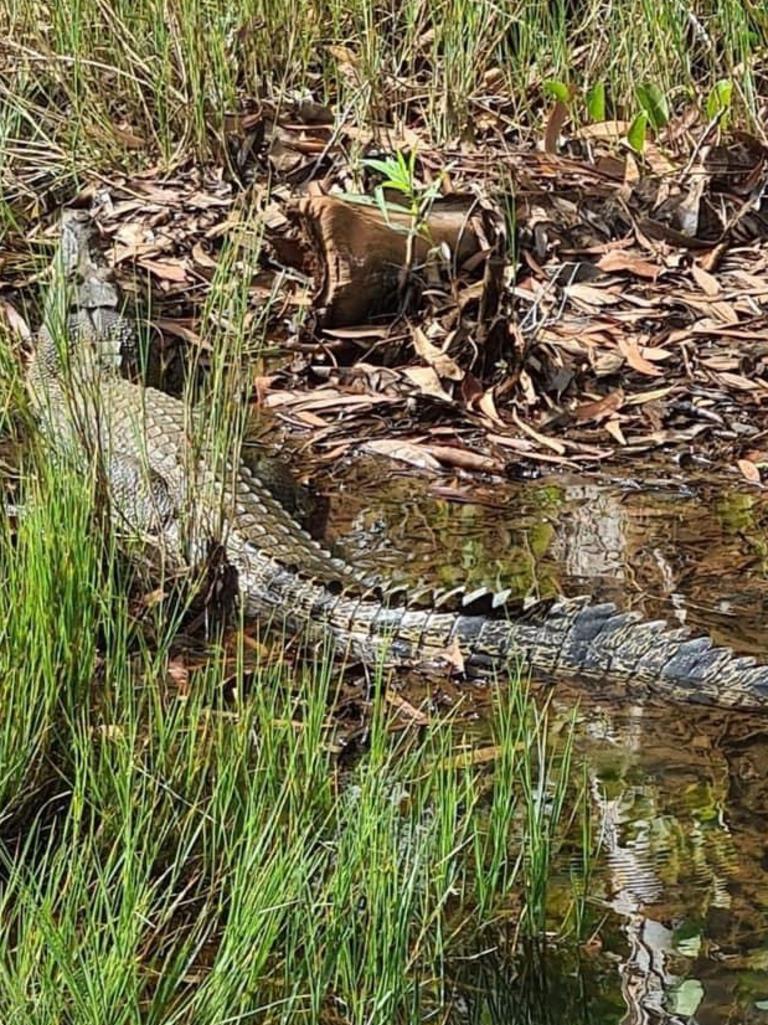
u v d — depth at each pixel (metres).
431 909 3.11
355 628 4.25
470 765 3.43
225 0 7.63
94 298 6.09
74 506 3.91
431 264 6.08
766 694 3.91
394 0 7.77
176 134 7.36
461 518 4.96
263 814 3.25
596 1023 2.86
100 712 3.61
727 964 3.00
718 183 6.71
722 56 7.41
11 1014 2.56
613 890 3.21
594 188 6.69
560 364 5.73
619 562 4.66
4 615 3.54
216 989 2.67
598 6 7.47
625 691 4.00
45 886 3.09
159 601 4.07
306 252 6.33
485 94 7.53
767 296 6.14
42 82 7.66
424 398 5.64
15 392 4.56
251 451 5.34
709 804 3.51
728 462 5.29
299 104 7.34
